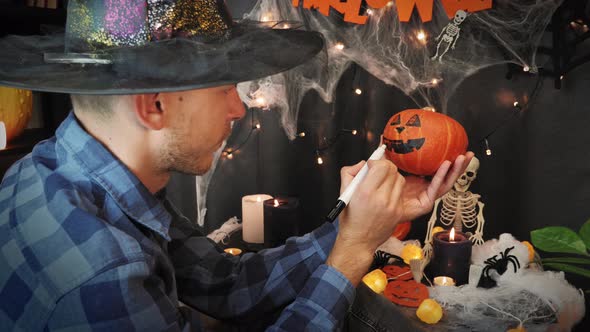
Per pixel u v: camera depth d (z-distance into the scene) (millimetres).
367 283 974
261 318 863
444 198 1163
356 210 640
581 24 1059
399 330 889
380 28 1288
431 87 1259
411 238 1381
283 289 831
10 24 1349
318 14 1353
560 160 1145
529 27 1123
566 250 559
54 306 505
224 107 627
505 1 1136
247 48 608
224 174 1609
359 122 1386
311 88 1427
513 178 1216
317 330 642
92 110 592
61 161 614
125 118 581
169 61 539
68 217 538
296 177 1519
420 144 767
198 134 610
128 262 520
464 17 1167
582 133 1106
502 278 952
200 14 589
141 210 618
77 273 506
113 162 598
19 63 595
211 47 563
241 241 1519
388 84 1315
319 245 831
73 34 581
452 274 1014
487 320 861
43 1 1301
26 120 1340
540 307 889
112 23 562
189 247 907
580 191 1129
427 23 1226
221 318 884
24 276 534
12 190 620
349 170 758
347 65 1358
